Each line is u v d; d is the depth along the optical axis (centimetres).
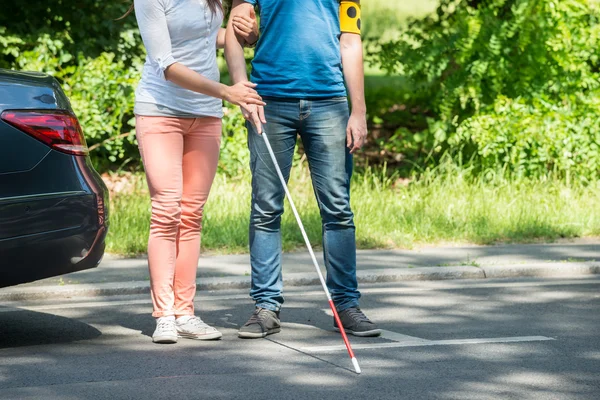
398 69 1606
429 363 706
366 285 1008
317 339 780
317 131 771
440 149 1587
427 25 1672
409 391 637
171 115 751
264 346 757
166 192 757
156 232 763
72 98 1509
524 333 800
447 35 1564
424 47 1564
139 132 759
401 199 1371
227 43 769
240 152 1543
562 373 682
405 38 1669
